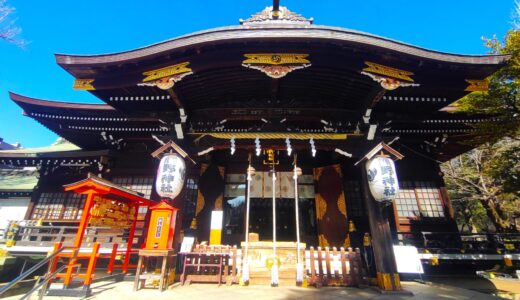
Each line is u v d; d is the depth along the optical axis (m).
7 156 11.04
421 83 6.82
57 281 6.72
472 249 9.49
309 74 7.45
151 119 8.06
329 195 10.55
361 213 10.25
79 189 6.30
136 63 6.57
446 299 5.66
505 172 9.95
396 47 6.36
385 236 6.87
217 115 8.23
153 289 6.18
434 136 10.48
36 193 11.27
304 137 7.95
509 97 8.72
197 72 7.04
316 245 10.39
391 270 6.47
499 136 9.24
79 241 5.82
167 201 7.17
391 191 6.81
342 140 7.95
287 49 6.60
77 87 6.86
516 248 9.55
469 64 6.48
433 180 10.52
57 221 10.64
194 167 10.75
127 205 8.14
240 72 7.32
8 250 8.72
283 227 10.79
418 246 9.53
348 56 6.65
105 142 10.92
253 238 9.00
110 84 6.84
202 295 5.64
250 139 8.04
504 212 16.50
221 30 6.29
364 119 7.78
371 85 7.31
